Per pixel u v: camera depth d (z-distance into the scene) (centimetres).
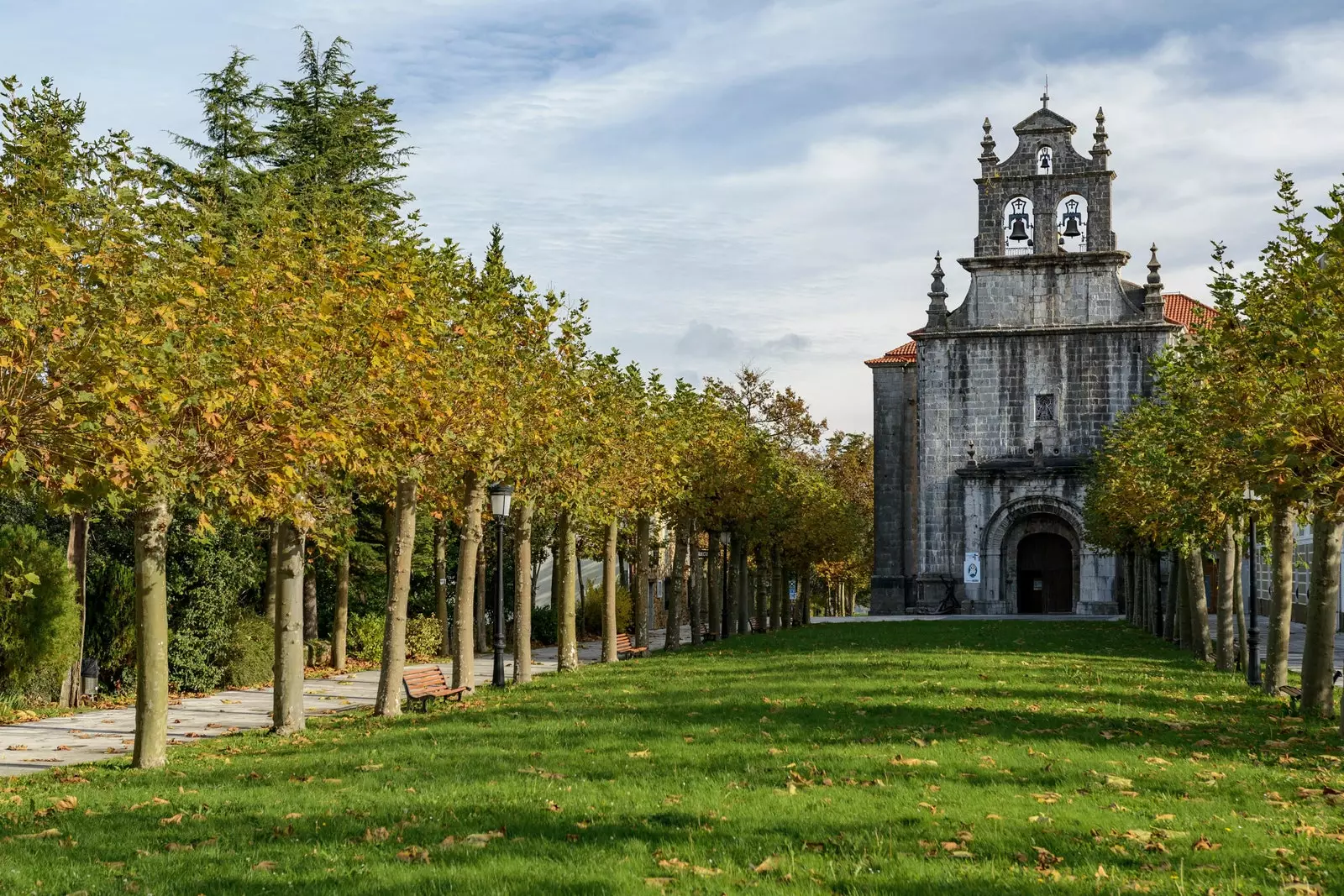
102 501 1783
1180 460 2886
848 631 5662
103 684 3372
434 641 4875
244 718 2773
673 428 4047
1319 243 1938
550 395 2931
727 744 1800
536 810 1324
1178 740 1844
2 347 1381
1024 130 7719
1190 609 4050
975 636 4981
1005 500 7506
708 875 1048
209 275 1761
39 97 1556
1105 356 7525
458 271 2734
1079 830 1213
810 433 8975
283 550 2272
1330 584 2255
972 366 7675
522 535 3266
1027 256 7631
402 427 2225
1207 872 1058
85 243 1486
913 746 1761
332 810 1366
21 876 1073
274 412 1794
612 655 4050
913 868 1067
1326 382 1842
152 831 1284
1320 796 1395
